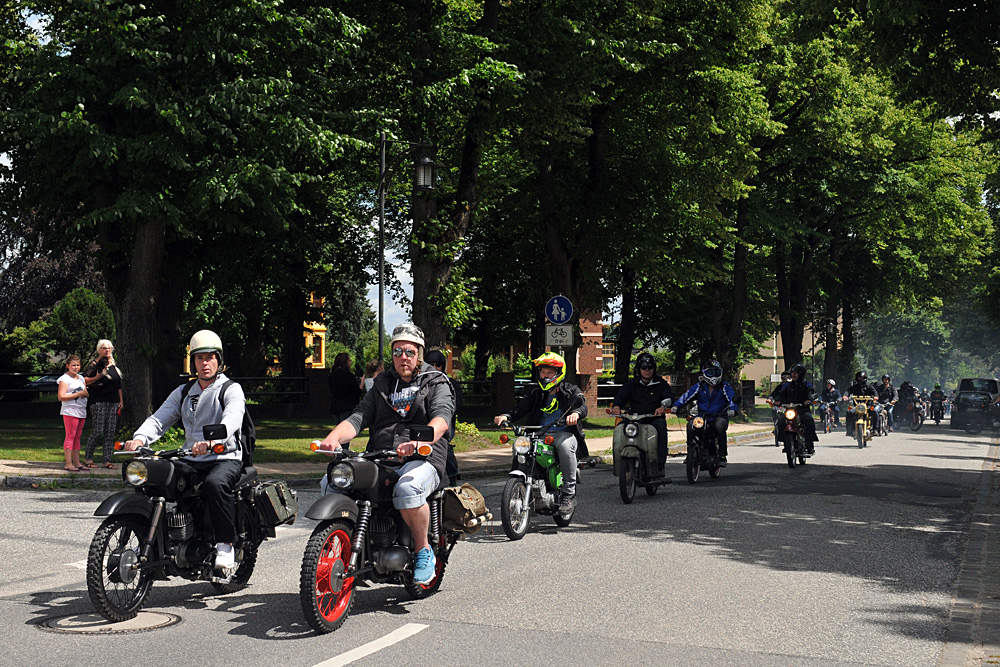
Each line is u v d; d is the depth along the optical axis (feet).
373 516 21.65
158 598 23.21
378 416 22.53
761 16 84.43
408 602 23.02
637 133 90.53
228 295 116.88
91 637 19.56
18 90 58.65
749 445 86.74
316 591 19.76
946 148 129.29
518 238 106.83
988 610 22.71
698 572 27.04
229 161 55.72
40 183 67.00
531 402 35.45
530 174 97.81
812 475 55.57
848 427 91.04
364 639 19.53
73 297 144.56
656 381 44.39
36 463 50.85
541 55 68.95
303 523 35.88
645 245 90.94
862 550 30.94
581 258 90.79
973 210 144.25
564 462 34.91
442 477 23.02
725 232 103.91
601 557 29.30
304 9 61.41
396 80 68.03
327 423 91.97
